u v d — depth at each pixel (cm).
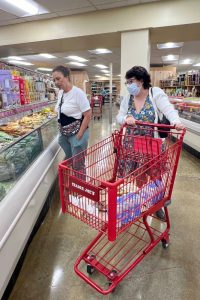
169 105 184
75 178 134
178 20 399
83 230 217
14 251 136
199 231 214
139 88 186
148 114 189
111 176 183
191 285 156
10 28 527
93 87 2288
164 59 1027
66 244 198
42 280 162
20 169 178
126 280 160
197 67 1405
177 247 192
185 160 418
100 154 177
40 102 375
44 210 242
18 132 228
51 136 301
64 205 149
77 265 158
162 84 1044
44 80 439
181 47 748
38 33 505
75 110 235
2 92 238
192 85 731
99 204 128
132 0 395
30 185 174
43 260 180
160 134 186
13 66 295
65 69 223
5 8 426
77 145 242
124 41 439
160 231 209
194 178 337
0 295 120
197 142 377
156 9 405
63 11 447
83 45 557
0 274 119
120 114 208
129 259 178
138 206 144
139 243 196
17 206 146
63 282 160
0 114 230
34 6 421
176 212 246
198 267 171
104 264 172
